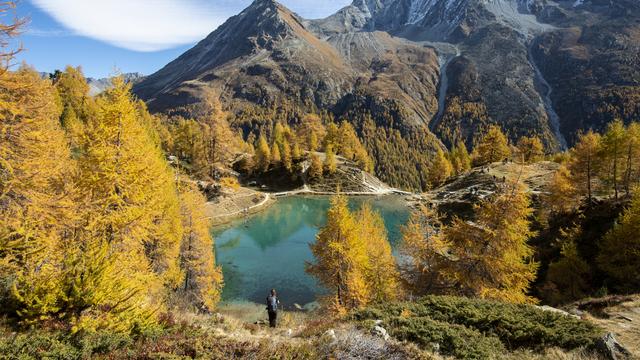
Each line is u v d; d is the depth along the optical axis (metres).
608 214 39.12
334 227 25.42
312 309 33.53
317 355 8.23
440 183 97.06
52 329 7.88
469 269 19.67
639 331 11.89
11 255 9.31
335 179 105.75
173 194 24.48
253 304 34.41
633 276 26.50
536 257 39.50
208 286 28.64
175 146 79.25
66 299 8.44
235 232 60.41
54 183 12.66
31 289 8.52
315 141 118.62
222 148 63.66
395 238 60.41
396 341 10.09
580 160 45.44
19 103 10.27
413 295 20.66
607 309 14.57
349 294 24.52
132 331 8.88
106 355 7.30
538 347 10.60
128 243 14.43
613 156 42.44
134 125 15.72
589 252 36.00
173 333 9.06
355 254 25.08
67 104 58.09
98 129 14.64
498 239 19.03
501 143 91.56
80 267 9.24
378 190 108.06
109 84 15.33
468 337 11.04
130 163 14.91
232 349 8.04
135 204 15.42
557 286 30.78
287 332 13.80
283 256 49.19
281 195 94.06
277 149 105.06
